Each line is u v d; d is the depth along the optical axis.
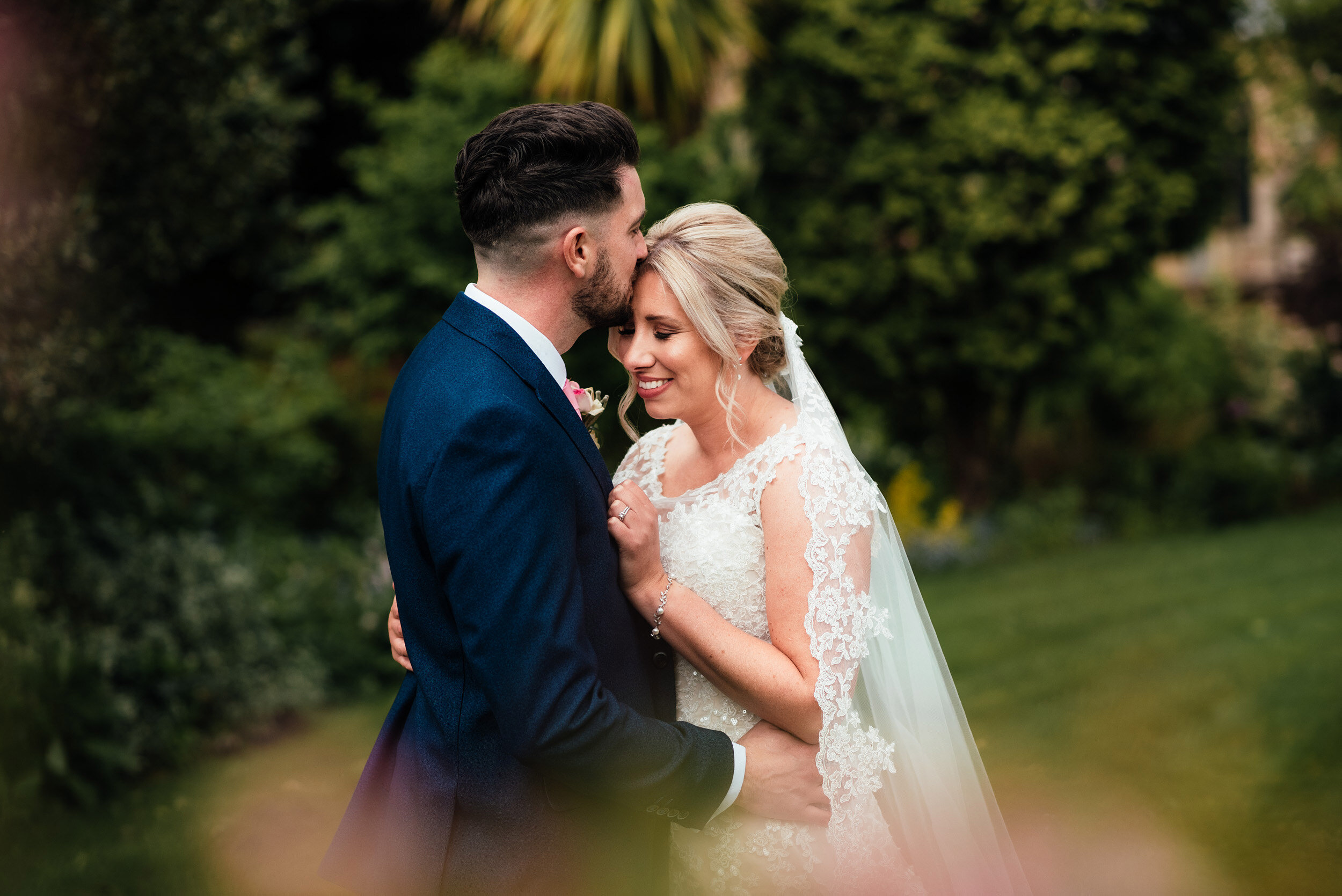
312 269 6.84
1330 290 10.92
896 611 1.93
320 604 5.41
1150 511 8.99
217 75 4.52
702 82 7.27
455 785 1.54
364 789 1.72
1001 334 7.73
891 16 7.38
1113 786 3.60
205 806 3.80
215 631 4.72
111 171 4.40
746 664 1.70
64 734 3.88
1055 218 7.41
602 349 6.41
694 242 1.78
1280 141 11.42
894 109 7.48
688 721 1.88
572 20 6.77
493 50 7.48
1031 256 7.71
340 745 4.46
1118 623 5.74
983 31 7.41
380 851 1.63
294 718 4.82
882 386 8.12
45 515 4.66
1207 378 10.38
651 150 6.84
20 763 3.71
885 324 7.76
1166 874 3.00
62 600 4.47
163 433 5.82
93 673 4.05
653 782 1.51
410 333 6.65
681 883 1.95
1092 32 7.18
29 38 3.75
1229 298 12.24
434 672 1.57
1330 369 10.94
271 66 5.94
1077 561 7.55
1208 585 6.53
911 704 1.92
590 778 1.46
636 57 6.94
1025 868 3.06
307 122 8.98
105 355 4.64
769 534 1.78
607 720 1.45
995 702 4.52
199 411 6.13
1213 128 7.73
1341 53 10.44
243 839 3.46
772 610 1.78
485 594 1.41
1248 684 4.58
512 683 1.41
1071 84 7.50
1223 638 5.34
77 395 4.46
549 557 1.44
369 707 4.96
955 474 8.71
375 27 9.17
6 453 4.32
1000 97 7.26
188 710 4.41
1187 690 4.54
